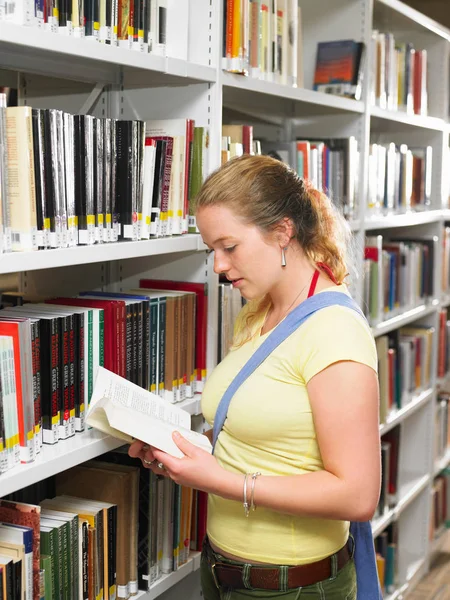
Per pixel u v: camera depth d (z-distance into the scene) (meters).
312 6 2.87
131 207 1.65
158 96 1.97
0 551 1.39
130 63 1.58
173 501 1.93
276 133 2.86
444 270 3.97
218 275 2.01
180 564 2.00
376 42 2.93
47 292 2.04
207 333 1.99
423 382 3.65
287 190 1.45
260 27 2.11
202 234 1.47
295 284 1.48
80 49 1.43
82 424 1.59
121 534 1.77
